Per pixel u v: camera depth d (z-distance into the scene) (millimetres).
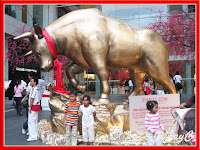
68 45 4176
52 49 4047
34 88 4004
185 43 9742
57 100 4023
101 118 3668
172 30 9578
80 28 4086
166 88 4359
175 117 2922
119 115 3832
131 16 12508
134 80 4930
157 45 4211
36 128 4008
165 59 4258
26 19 13023
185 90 12320
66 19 4258
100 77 4059
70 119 3277
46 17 14211
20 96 6723
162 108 3699
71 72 4664
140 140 3418
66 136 3271
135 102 3586
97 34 3977
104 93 4078
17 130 4773
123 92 12742
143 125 3580
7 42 11016
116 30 4152
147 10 12344
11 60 11484
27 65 14008
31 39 4027
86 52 4016
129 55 4195
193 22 8930
